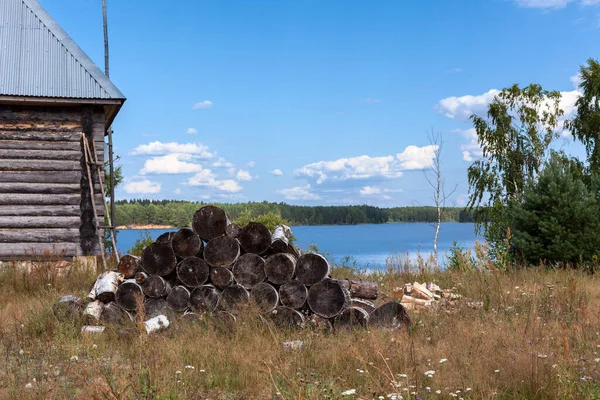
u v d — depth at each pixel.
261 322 8.41
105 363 6.62
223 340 7.77
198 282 9.02
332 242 77.12
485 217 31.25
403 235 109.62
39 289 11.86
